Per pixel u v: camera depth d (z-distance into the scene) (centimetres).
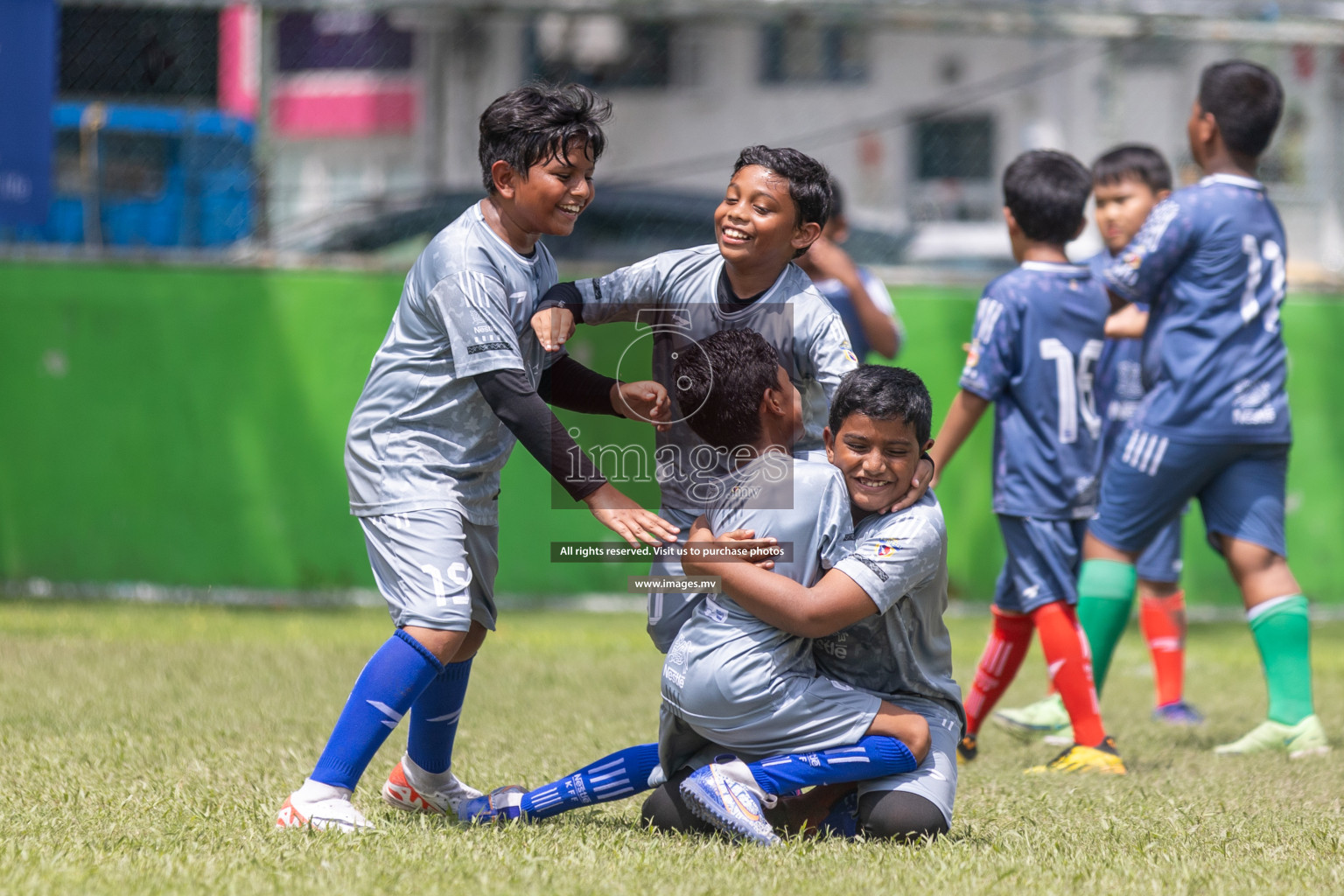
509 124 841
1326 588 2323
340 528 2216
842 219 1532
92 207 2247
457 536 842
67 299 2194
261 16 2242
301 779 973
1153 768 1140
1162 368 1261
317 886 668
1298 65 2759
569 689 1509
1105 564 1281
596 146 858
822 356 888
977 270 2736
